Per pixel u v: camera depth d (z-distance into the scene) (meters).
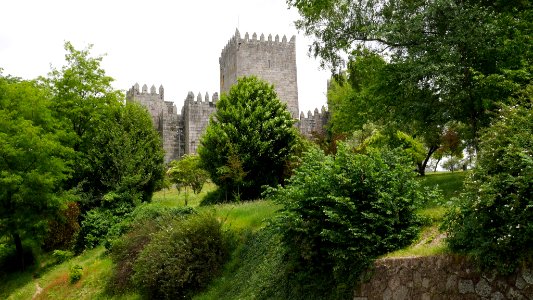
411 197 11.11
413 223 11.00
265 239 16.16
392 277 9.37
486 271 7.66
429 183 19.06
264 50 69.75
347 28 20.05
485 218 7.71
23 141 25.12
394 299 9.19
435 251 8.92
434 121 17.14
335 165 11.15
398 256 9.59
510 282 7.30
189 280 16.09
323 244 10.87
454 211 8.66
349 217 10.55
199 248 16.70
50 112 29.09
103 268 21.28
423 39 16.31
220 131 28.70
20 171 25.25
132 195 29.59
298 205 11.12
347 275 10.30
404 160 12.10
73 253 26.61
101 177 32.38
